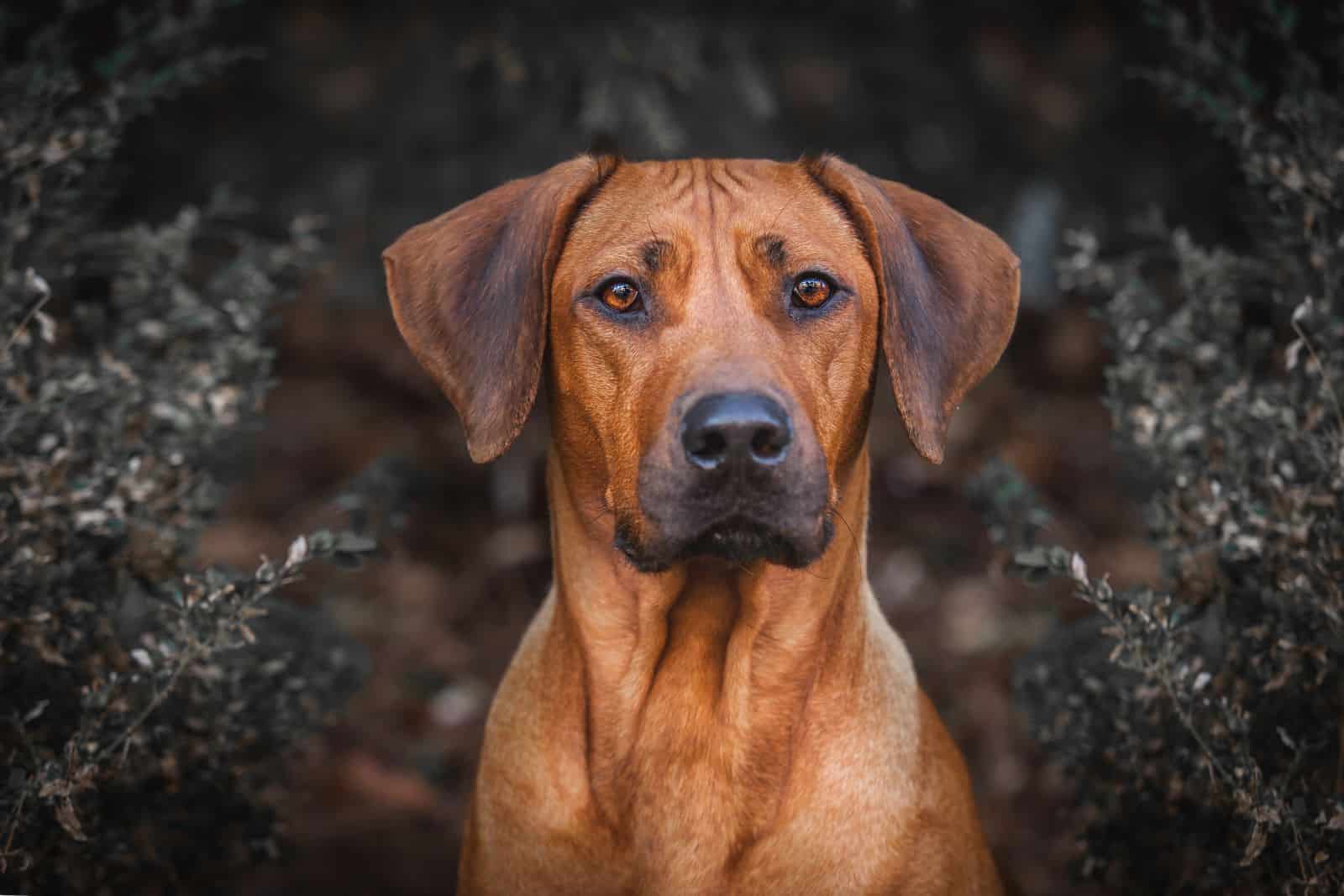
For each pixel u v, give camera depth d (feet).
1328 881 11.09
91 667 12.18
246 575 12.42
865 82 26.73
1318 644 11.64
